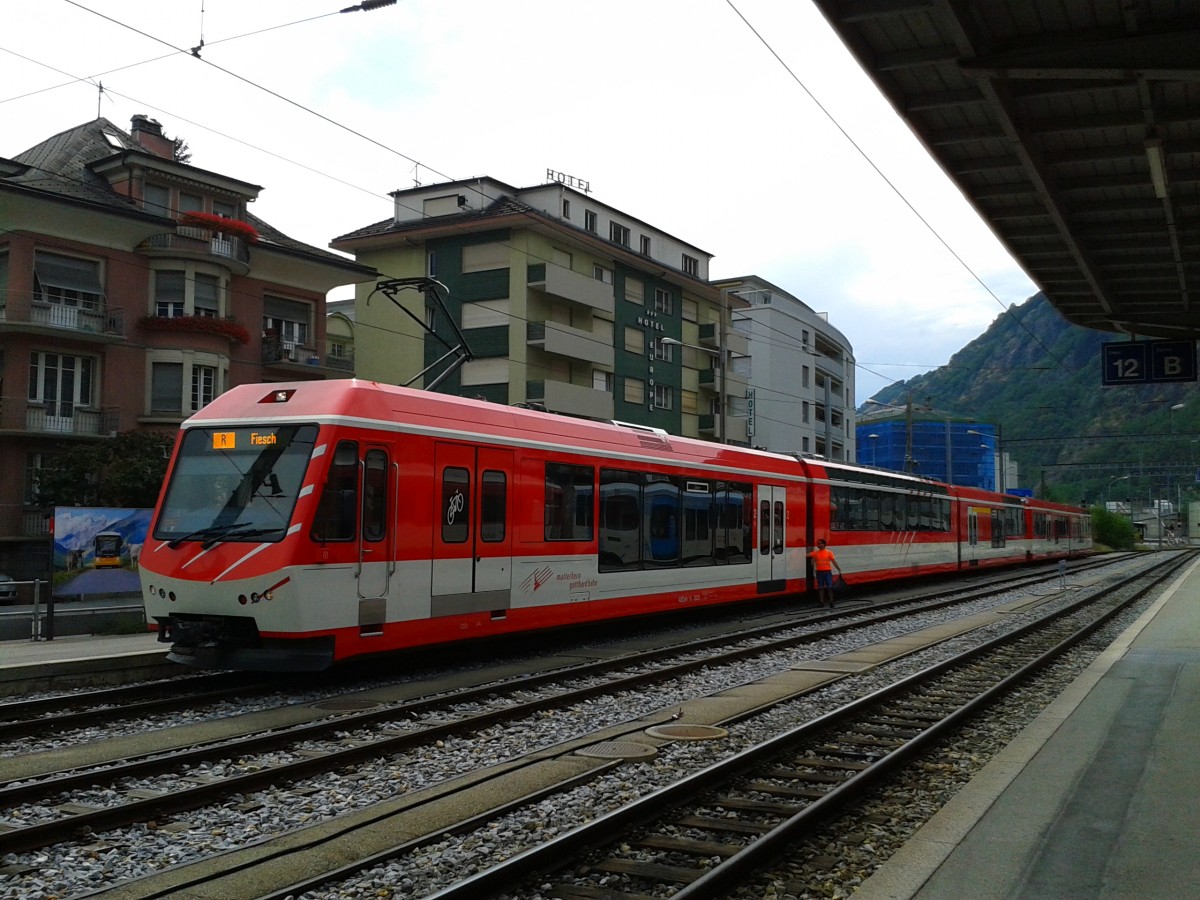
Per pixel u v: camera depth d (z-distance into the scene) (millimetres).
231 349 33500
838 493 23891
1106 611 22375
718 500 18750
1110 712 9516
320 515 10945
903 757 7863
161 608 11422
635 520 16266
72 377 30359
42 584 16234
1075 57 8109
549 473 14328
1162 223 12773
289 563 10664
